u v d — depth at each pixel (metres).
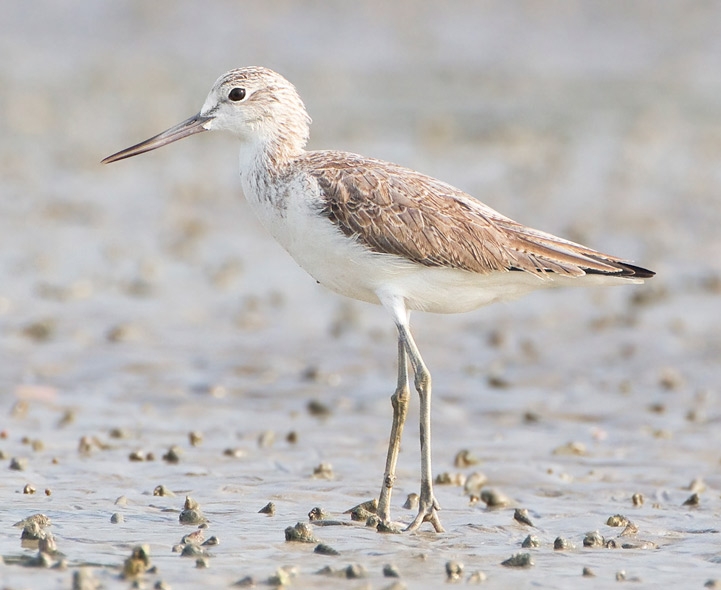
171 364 15.27
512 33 38.38
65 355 15.41
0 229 21.50
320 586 7.98
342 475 11.36
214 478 11.08
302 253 10.28
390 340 16.58
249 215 23.38
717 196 24.34
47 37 38.47
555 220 22.50
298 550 8.87
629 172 26.27
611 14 38.38
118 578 8.02
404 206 9.94
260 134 10.70
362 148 27.78
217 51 37.44
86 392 14.17
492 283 10.13
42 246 20.62
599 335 16.77
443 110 31.98
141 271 19.38
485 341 16.55
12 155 26.88
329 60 36.78
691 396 14.48
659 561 8.86
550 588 8.16
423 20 39.31
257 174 10.59
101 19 39.62
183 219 22.69
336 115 31.03
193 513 9.61
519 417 13.72
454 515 10.20
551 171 26.30
